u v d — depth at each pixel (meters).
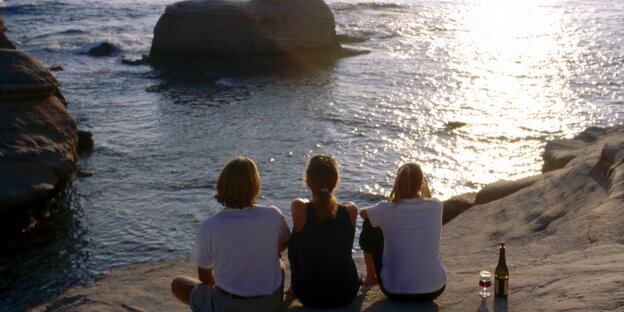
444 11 69.62
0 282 13.87
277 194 19.00
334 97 31.78
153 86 34.47
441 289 5.93
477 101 30.89
